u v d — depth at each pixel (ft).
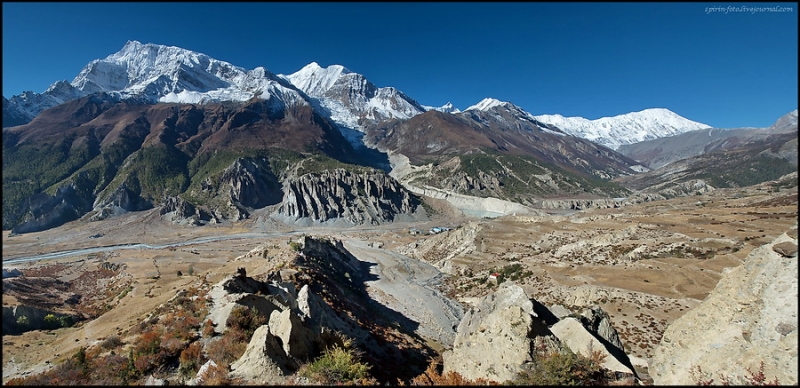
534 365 53.36
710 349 49.93
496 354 57.26
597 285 185.88
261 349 57.98
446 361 68.44
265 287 125.18
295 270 189.06
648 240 248.11
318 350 68.80
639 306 152.66
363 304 203.00
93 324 140.46
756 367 44.68
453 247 390.01
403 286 283.59
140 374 64.23
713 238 228.22
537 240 338.95
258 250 318.86
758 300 48.83
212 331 78.38
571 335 62.28
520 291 87.10
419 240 500.33
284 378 55.57
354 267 338.13
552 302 180.86
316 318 102.22
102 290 303.07
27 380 61.62
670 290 166.40
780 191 458.09
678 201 521.65
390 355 107.45
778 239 51.11
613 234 277.64
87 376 63.52
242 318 81.61
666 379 52.26
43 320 181.78
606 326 66.33
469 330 87.45
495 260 309.22
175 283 236.43
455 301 247.29
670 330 57.47
